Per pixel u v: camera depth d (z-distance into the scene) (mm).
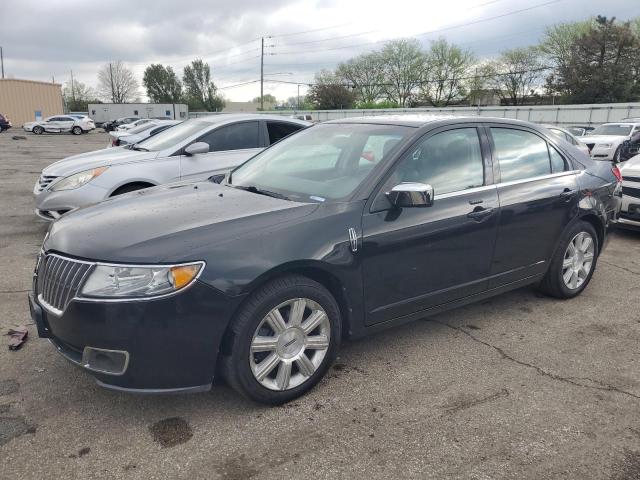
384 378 3359
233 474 2467
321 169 3738
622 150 15867
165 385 2691
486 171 3943
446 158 3736
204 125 7039
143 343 2594
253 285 2764
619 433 2826
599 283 5305
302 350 3061
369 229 3211
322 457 2594
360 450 2650
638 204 6879
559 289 4656
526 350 3791
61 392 3127
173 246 2699
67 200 6082
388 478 2455
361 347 3801
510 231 4016
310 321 3061
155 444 2674
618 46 46344
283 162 4039
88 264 2672
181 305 2615
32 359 3504
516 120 4383
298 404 3051
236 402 3061
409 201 3164
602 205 4781
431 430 2820
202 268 2664
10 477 2420
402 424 2871
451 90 63250
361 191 3303
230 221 2941
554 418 2951
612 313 4504
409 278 3455
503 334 4051
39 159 19375
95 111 62625
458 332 4082
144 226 2898
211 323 2691
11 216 8195
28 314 4254
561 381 3363
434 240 3514
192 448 2648
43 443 2664
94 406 2994
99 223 3004
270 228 2926
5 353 3576
